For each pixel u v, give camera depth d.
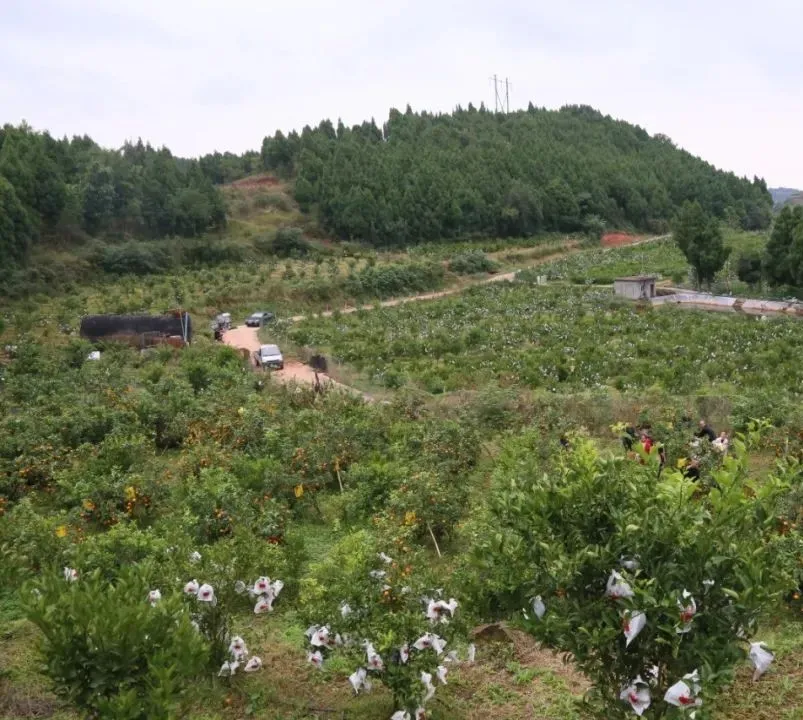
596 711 5.91
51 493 15.08
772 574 5.11
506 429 18.91
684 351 35.72
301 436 16.78
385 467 14.23
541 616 5.30
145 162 97.56
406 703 6.55
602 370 32.06
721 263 66.81
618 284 63.34
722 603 5.05
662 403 19.83
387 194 98.12
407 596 6.93
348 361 37.31
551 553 5.23
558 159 126.00
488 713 7.47
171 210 82.38
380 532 9.70
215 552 7.83
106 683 5.57
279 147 116.44
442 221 98.88
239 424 18.39
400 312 56.25
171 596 6.23
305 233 93.06
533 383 29.22
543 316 50.69
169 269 73.44
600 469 5.52
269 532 11.71
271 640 8.96
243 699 7.66
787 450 14.65
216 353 35.69
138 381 28.59
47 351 39.28
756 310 58.06
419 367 34.47
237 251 80.12
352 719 7.36
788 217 63.44
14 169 68.88
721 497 5.28
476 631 8.69
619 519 5.18
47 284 63.03
